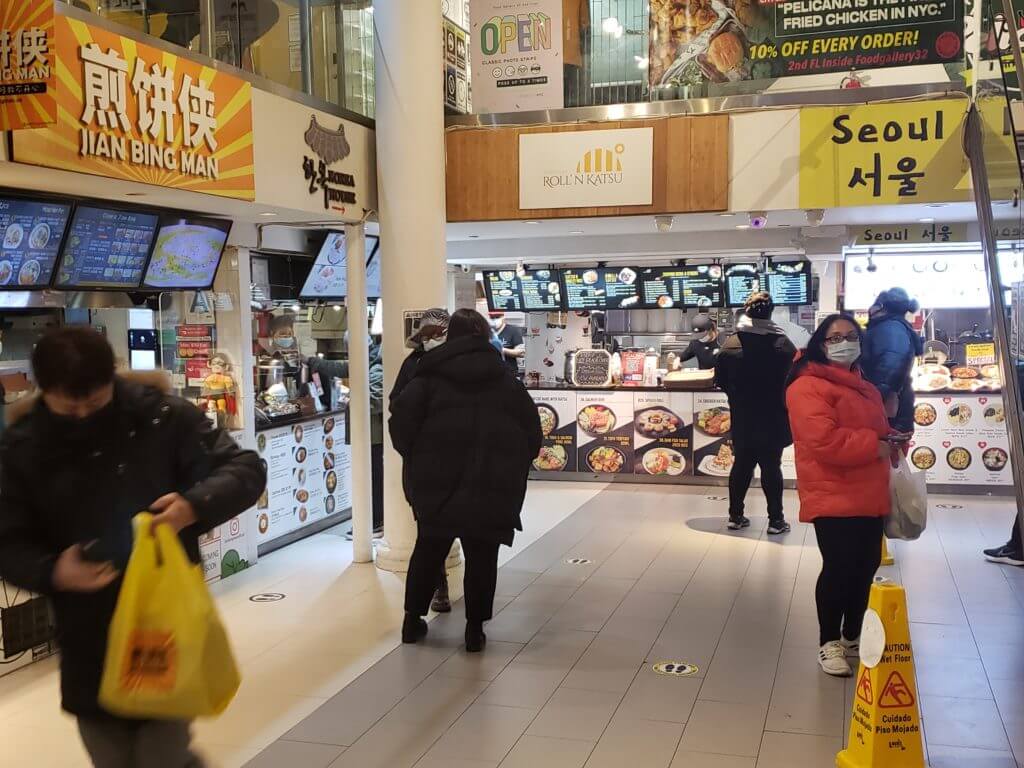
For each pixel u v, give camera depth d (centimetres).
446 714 380
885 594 322
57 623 213
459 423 436
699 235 836
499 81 670
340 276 771
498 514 435
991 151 498
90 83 392
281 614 521
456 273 962
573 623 495
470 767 333
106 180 413
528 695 399
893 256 820
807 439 402
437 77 599
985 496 800
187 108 449
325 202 571
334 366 722
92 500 211
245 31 578
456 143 647
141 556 196
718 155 611
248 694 405
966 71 621
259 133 508
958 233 759
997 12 493
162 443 219
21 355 510
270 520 663
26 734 372
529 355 1056
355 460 630
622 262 914
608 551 647
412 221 594
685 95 661
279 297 730
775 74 648
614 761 336
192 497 206
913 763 319
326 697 400
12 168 377
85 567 200
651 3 658
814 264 899
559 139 633
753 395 681
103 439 212
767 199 609
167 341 614
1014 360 406
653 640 466
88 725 215
